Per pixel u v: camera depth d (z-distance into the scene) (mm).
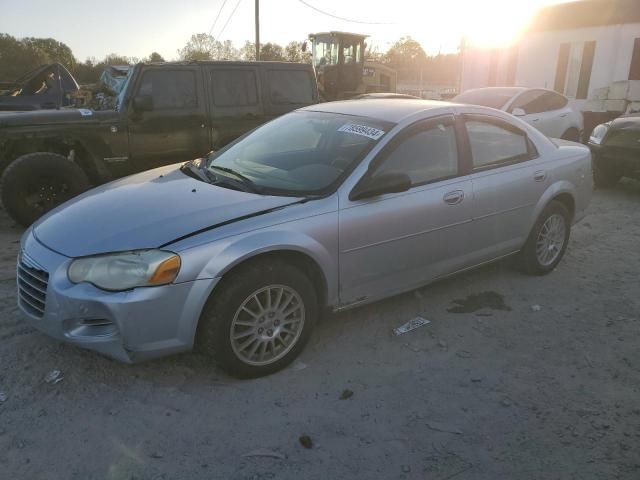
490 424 3018
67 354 3521
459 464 2711
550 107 10828
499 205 4457
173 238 3072
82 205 3635
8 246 5688
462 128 4340
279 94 7953
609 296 4734
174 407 3080
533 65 22484
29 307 3336
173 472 2604
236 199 3518
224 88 7465
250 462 2686
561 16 21359
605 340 3963
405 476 2627
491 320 4238
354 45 17953
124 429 2885
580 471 2672
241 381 3355
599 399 3262
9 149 6398
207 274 3057
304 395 3242
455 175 4203
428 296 4617
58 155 6145
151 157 7051
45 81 11352
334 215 3514
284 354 3459
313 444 2826
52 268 3092
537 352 3787
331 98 17516
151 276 2959
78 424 2906
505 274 5152
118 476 2564
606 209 7852
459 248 4277
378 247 3750
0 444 2734
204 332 3191
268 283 3271
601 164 8875
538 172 4770
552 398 3264
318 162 3889
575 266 5441
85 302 2965
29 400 3076
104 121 6609
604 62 19844
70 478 2543
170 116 7055
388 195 3785
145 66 6863
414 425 2998
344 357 3668
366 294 3826
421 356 3705
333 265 3555
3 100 10789
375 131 3963
